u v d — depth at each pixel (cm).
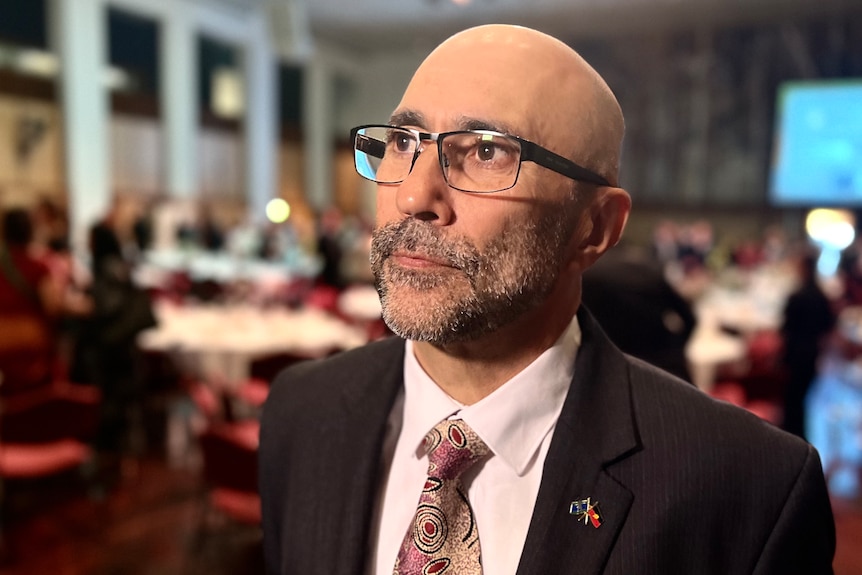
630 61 1316
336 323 477
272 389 95
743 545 67
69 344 460
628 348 175
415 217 65
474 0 1141
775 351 410
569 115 67
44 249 504
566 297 74
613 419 73
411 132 67
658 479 69
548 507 68
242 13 1174
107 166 938
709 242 1101
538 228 65
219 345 397
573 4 1137
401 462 77
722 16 1198
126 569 278
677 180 1313
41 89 855
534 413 72
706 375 368
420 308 65
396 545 73
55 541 300
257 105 1228
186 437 437
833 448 426
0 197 794
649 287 181
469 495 72
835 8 1147
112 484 360
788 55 1216
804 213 1212
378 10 1195
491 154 65
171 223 993
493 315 65
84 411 267
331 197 1505
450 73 67
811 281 396
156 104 1032
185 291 653
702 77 1274
